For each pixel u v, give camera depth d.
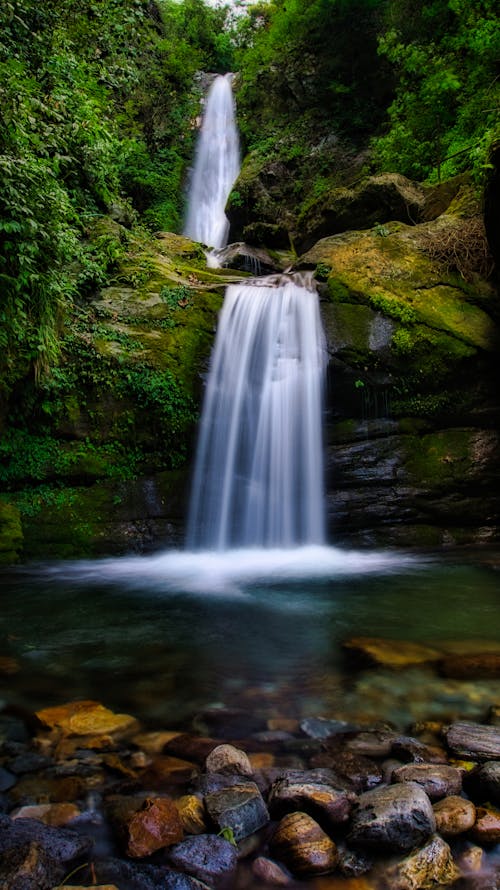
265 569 7.33
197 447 8.60
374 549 8.48
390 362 8.73
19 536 7.38
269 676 3.67
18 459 7.74
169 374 8.48
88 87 10.70
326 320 9.02
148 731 2.91
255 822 2.16
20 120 6.66
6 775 2.50
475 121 12.43
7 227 5.94
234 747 2.62
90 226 10.92
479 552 8.21
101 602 5.66
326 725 2.97
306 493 8.73
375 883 1.90
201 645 4.31
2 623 4.94
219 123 23.92
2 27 8.18
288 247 15.54
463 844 2.08
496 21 11.47
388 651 4.10
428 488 8.66
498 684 3.49
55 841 1.98
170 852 1.99
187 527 8.35
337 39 19.81
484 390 8.87
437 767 2.46
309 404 8.84
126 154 13.20
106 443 8.16
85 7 9.62
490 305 9.03
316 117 20.28
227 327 9.22
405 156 14.34
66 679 3.62
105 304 9.09
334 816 2.14
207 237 21.78
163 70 22.94
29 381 7.75
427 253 9.68
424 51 13.95
